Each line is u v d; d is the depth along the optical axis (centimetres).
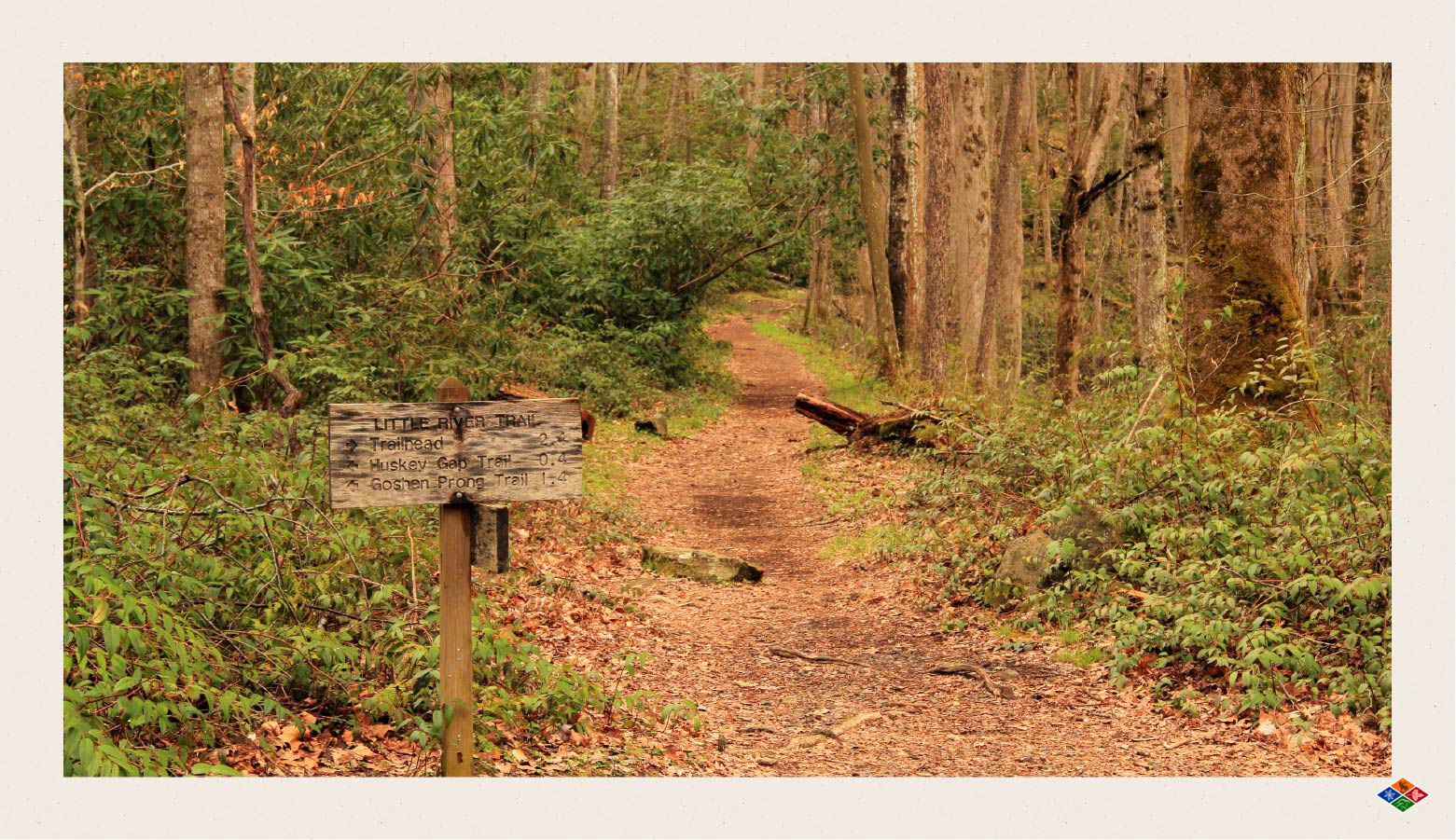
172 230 1274
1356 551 622
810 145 2422
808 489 1478
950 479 1027
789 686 688
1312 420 880
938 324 2088
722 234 2458
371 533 597
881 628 831
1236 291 932
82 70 1223
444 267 1442
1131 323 2788
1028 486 961
